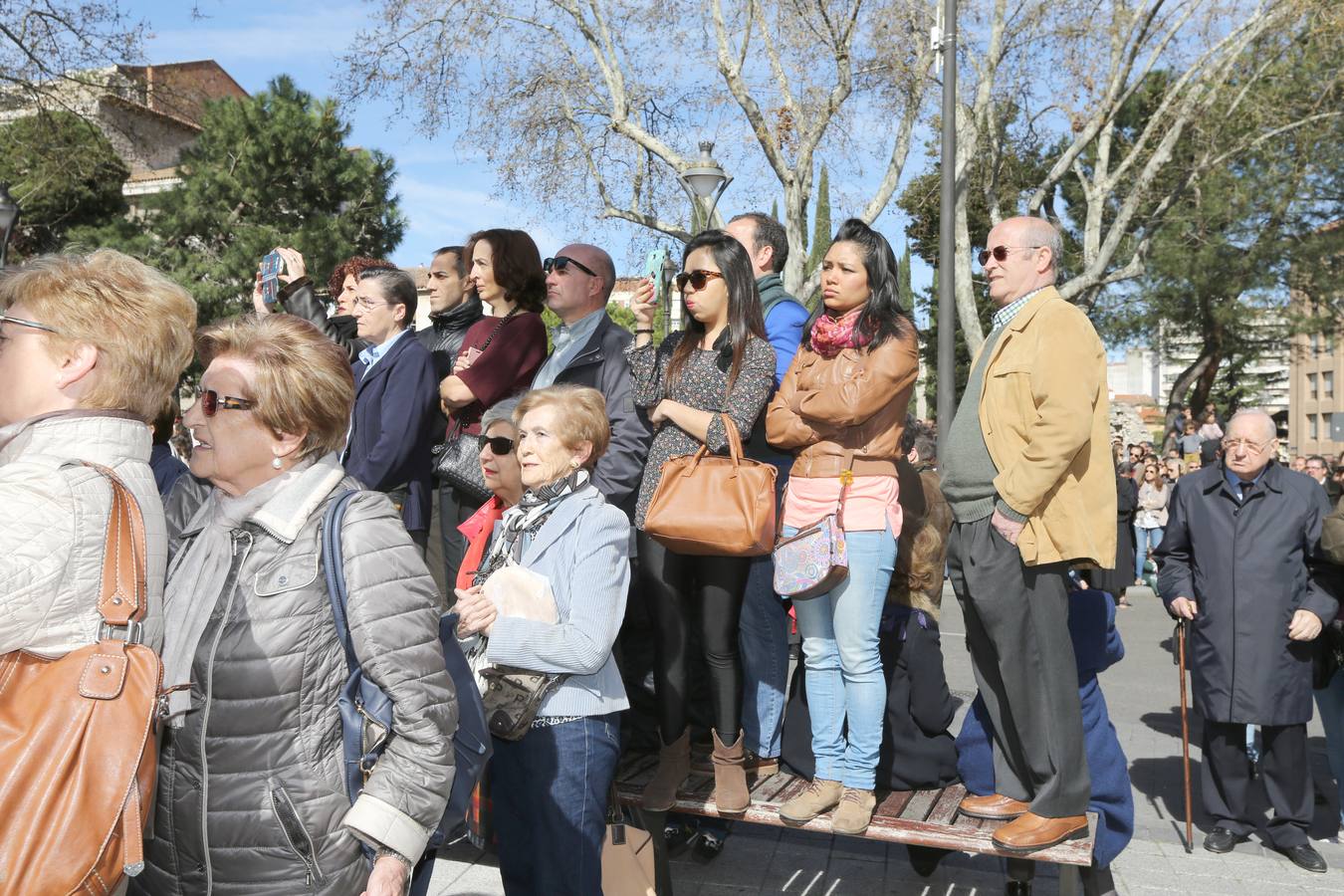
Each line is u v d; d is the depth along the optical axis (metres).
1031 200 19.80
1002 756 3.56
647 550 3.59
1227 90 19.38
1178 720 7.76
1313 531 4.96
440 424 4.74
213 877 1.92
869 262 3.42
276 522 1.96
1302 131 20.69
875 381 3.35
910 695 3.95
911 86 16.08
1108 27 18.08
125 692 1.76
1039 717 3.35
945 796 3.83
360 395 4.45
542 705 2.90
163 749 1.95
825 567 3.35
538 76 16.94
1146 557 17.28
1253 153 22.14
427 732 1.96
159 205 26.91
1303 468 17.38
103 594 1.79
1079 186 28.95
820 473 3.49
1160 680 9.32
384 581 1.97
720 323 3.57
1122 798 3.85
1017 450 3.29
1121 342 34.22
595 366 4.09
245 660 1.90
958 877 4.52
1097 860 3.83
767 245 4.23
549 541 2.97
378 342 4.57
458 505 4.58
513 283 4.53
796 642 5.82
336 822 1.94
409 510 4.45
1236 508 5.08
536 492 3.05
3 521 1.73
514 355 4.32
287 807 1.90
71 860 1.68
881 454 3.50
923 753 3.90
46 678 1.74
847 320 3.45
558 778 2.89
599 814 2.96
